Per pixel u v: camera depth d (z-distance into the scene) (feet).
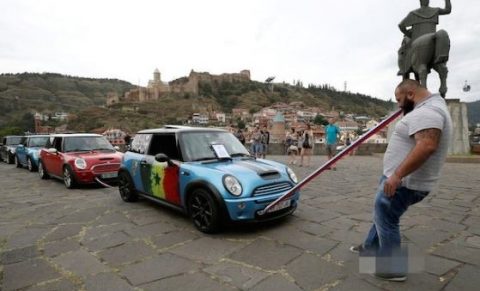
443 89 38.47
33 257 12.69
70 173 27.61
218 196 13.88
